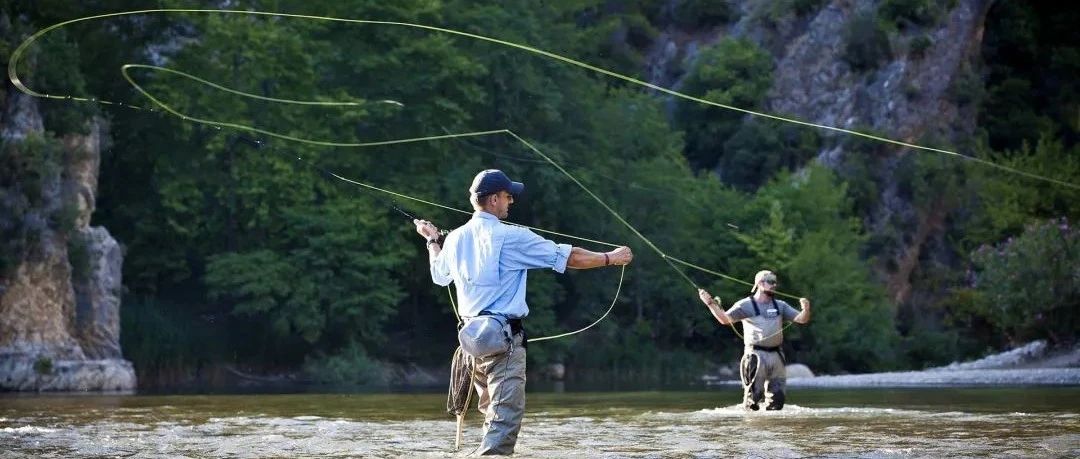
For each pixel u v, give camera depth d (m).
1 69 85.88
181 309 115.44
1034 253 113.88
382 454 22.53
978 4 183.62
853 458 20.91
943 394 56.22
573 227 136.00
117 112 113.06
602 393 68.44
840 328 139.88
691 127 185.38
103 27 113.31
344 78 124.69
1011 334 130.25
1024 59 194.12
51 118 89.50
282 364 116.62
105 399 58.12
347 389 84.75
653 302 144.75
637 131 148.75
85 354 89.25
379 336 117.81
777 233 141.50
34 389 82.69
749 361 41.19
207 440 26.61
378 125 124.19
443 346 129.50
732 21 198.88
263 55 111.44
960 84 180.75
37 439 26.94
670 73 194.62
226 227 116.19
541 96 132.25
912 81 178.75
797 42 186.25
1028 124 186.25
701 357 144.00
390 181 122.25
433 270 22.25
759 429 29.77
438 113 124.75
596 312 137.12
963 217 173.88
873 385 79.38
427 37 123.62
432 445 25.03
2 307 83.75
